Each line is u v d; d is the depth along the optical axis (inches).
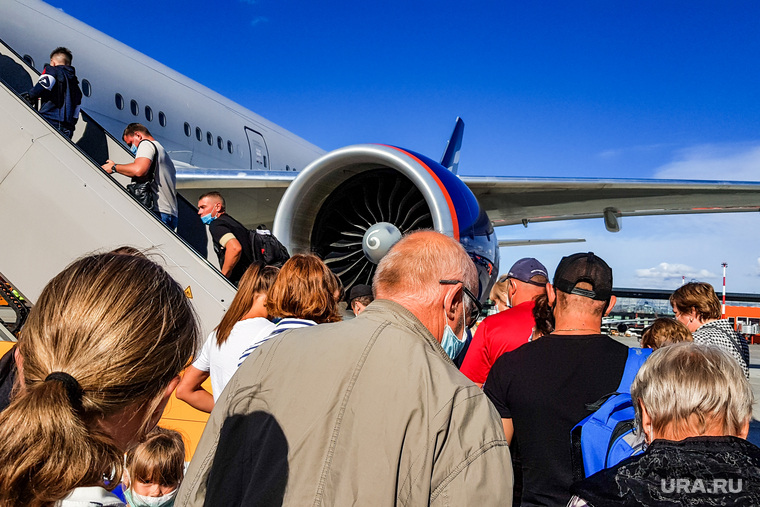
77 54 298.0
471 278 59.7
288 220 199.3
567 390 73.1
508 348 105.6
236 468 49.8
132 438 35.4
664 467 44.3
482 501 42.4
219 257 158.6
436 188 188.5
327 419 46.2
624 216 399.5
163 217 161.8
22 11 282.0
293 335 55.0
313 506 43.3
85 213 126.2
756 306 1455.5
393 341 49.8
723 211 380.8
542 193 338.3
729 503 41.2
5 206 127.5
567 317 80.7
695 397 47.3
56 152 129.1
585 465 62.4
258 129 473.4
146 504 77.5
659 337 127.1
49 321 32.9
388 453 43.9
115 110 311.1
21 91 176.7
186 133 367.6
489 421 46.1
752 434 262.4
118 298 33.2
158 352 33.4
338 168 199.2
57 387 30.4
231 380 55.1
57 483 29.0
